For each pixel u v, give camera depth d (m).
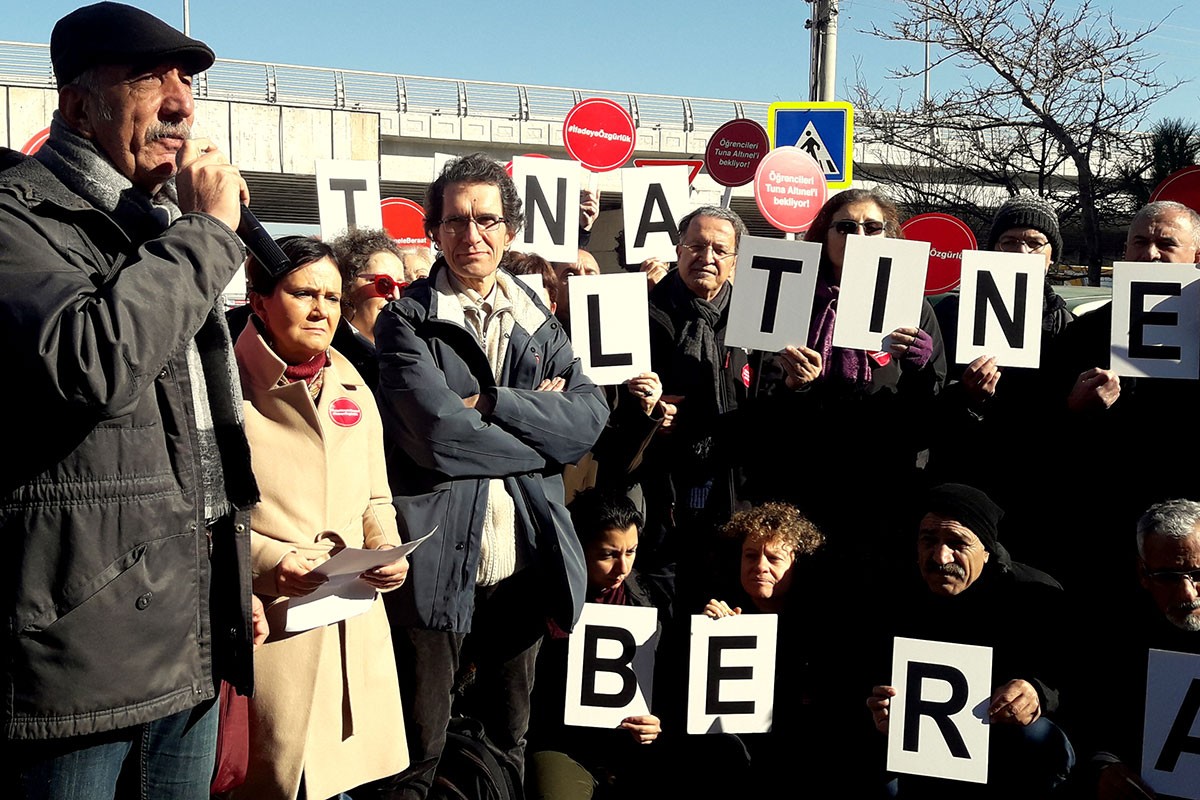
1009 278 4.30
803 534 4.29
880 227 4.68
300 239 3.04
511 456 3.33
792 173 7.68
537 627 3.59
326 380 3.11
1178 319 4.06
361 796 3.29
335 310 3.05
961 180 18.50
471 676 3.61
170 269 1.99
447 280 3.63
